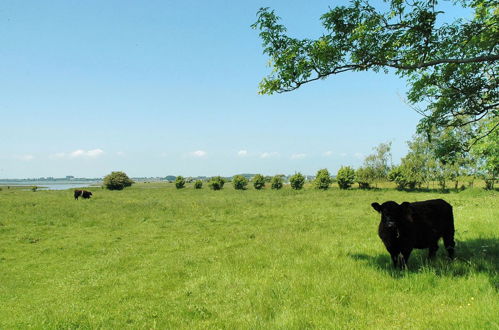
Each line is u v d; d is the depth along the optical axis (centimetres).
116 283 828
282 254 993
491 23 621
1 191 6238
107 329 533
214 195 4256
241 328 488
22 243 1367
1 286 841
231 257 982
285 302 576
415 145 4625
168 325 538
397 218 688
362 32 596
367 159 5194
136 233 1562
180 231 1576
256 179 5809
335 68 647
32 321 584
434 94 754
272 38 656
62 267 1019
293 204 2670
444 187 4619
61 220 1955
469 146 749
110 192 5472
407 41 627
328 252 955
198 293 698
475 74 696
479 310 458
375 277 664
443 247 880
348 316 499
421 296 561
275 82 664
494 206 1952
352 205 2458
